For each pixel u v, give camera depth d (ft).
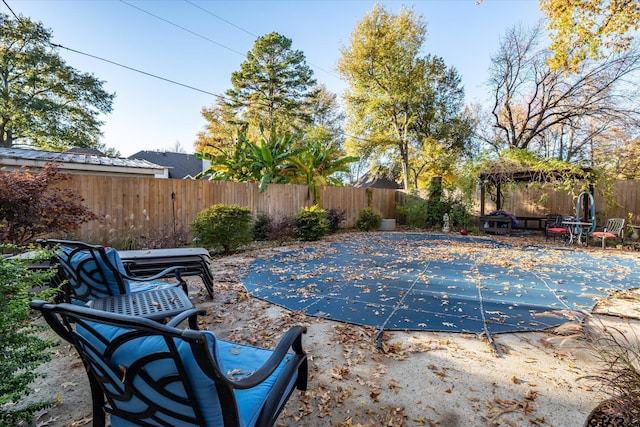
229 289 14.07
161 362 3.20
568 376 7.45
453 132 62.39
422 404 6.50
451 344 9.07
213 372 3.06
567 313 10.80
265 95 69.36
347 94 62.95
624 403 5.43
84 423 5.92
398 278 15.98
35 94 49.62
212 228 21.36
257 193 30.73
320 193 36.17
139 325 3.07
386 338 9.43
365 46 57.31
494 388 7.02
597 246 26.68
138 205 23.24
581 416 6.05
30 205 13.94
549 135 57.31
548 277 16.20
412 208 43.06
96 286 8.16
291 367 5.06
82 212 16.16
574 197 29.22
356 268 18.13
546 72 45.73
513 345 9.01
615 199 31.35
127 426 4.04
